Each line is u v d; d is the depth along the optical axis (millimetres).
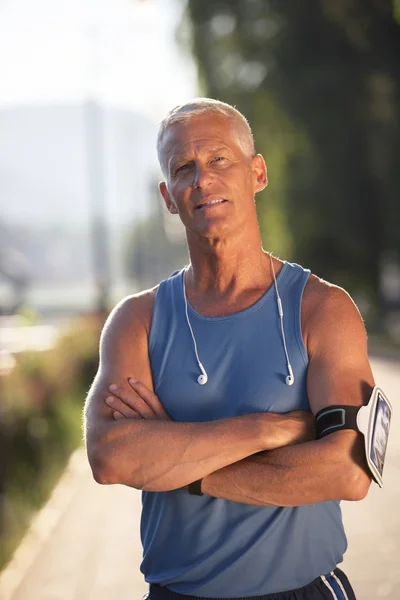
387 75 47031
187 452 4598
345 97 47781
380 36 46094
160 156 4992
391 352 43125
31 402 16281
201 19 47938
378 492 13898
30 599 10039
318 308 4797
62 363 21953
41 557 11797
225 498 4641
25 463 15188
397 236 50719
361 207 50469
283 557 4672
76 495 15828
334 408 4594
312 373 4734
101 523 13609
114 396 4922
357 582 9828
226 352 4816
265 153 49000
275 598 4680
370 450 4480
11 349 19984
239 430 4598
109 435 4746
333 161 49062
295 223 50688
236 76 48469
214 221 4793
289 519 4695
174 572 4797
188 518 4762
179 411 4875
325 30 47281
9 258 135125
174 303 5012
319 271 53062
